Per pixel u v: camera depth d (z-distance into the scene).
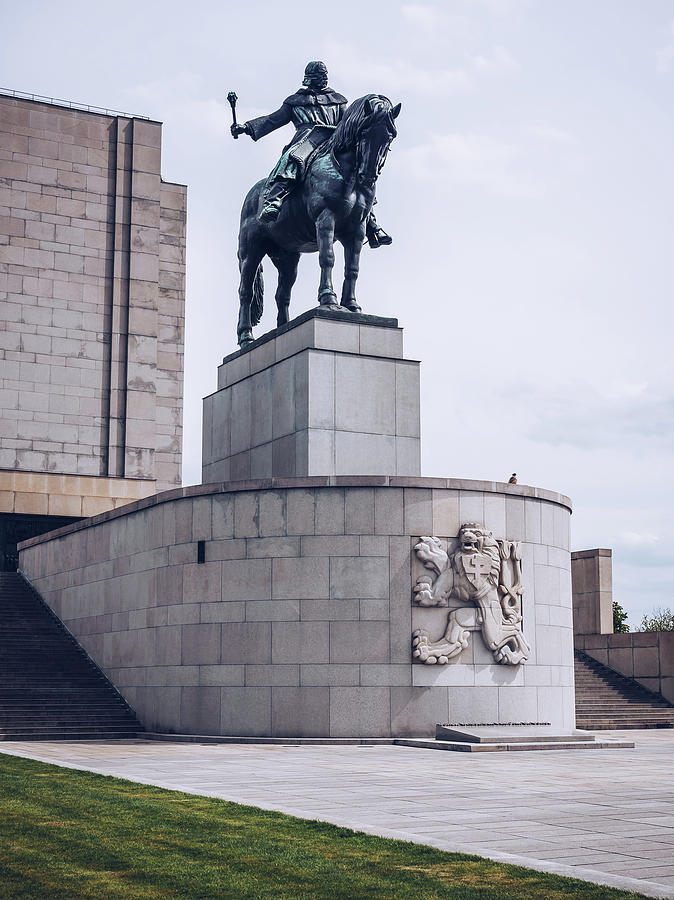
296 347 32.75
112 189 56.75
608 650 45.28
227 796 16.34
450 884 10.29
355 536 28.61
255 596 29.05
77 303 55.28
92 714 31.77
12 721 30.45
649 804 16.02
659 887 10.26
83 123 56.50
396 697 28.08
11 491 51.81
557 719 30.38
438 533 28.89
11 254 54.19
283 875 10.64
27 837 12.45
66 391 54.53
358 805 15.65
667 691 42.34
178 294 60.19
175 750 25.75
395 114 31.48
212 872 10.76
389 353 33.09
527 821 14.31
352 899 9.77
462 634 28.62
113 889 10.05
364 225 33.66
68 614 38.53
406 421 32.97
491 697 28.78
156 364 56.56
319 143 34.19
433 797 16.66
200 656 29.72
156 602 31.69
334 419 31.88
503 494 29.95
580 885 10.23
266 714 28.45
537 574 30.45
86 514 52.88
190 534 30.58
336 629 28.31
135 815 13.93
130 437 55.47
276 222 34.88
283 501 29.12
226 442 35.75
